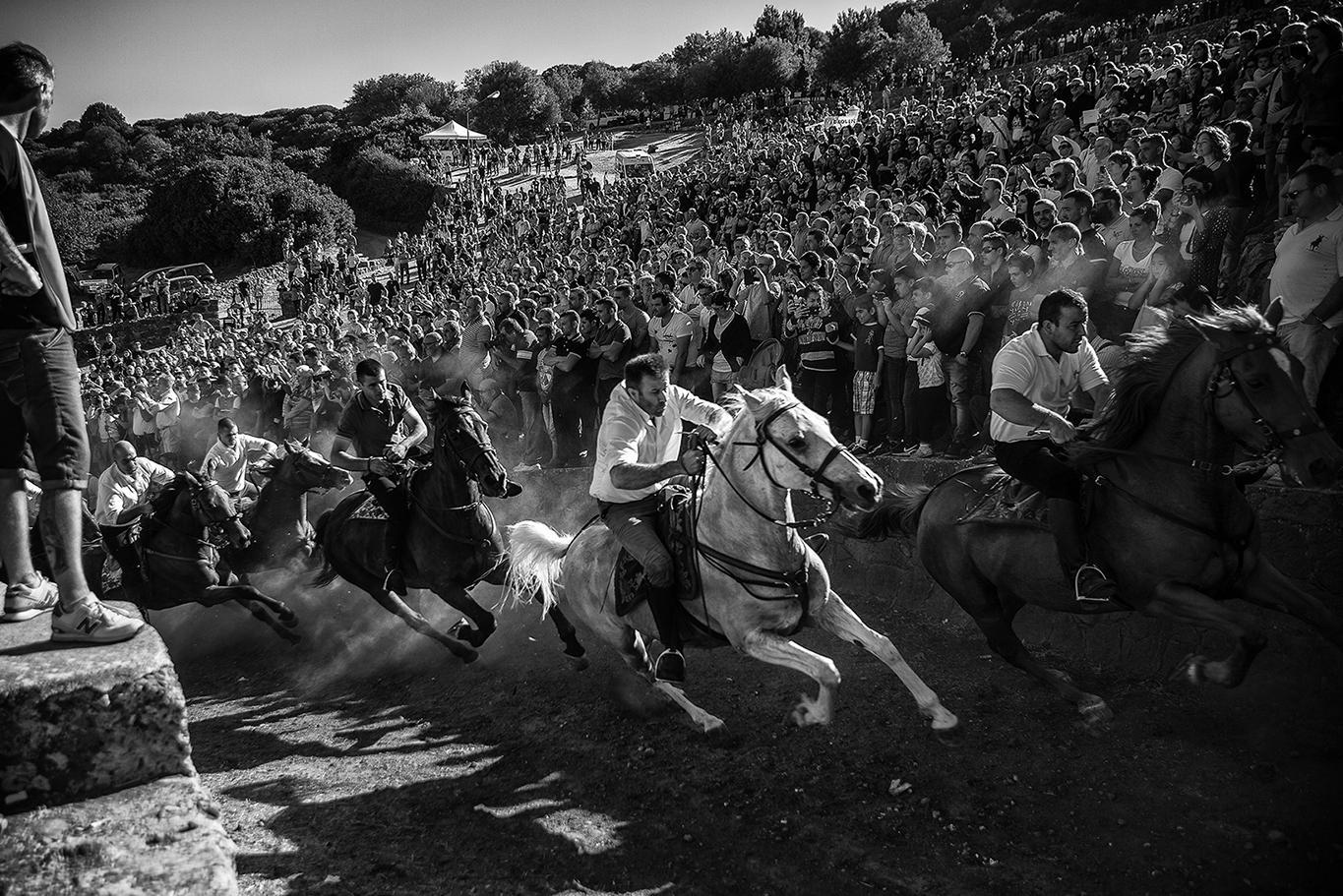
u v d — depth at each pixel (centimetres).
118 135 10244
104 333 4209
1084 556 491
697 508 551
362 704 773
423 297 2722
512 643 856
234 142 9156
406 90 11756
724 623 538
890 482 830
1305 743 509
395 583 793
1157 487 461
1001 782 526
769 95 6644
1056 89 1773
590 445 1112
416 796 581
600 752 621
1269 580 456
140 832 338
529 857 502
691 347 1017
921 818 506
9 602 395
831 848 491
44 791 345
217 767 659
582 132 8475
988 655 683
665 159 5853
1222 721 546
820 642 751
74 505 368
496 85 9462
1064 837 475
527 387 1143
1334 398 605
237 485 1007
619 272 1552
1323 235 577
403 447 834
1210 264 693
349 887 472
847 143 2197
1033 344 510
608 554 613
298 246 5672
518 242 3441
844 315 934
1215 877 431
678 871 484
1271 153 923
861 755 573
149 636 379
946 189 1390
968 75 4147
